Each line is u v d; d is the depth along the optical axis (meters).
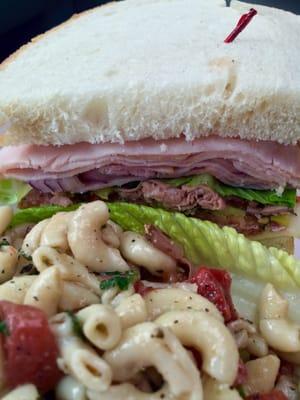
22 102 0.14
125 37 0.16
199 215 0.15
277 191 0.15
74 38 0.17
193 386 0.09
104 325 0.10
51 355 0.09
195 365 0.10
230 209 0.15
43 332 0.09
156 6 0.19
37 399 0.09
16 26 0.24
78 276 0.11
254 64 0.14
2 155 0.15
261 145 0.14
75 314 0.10
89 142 0.14
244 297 0.13
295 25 0.18
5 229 0.13
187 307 0.11
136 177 0.15
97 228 0.12
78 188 0.15
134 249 0.12
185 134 0.14
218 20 0.17
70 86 0.14
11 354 0.09
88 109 0.14
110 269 0.11
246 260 0.13
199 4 0.19
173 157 0.14
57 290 0.10
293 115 0.14
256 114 0.14
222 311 0.11
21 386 0.09
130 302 0.10
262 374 0.11
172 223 0.13
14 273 0.12
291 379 0.11
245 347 0.11
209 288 0.11
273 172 0.14
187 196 0.15
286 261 0.13
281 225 0.15
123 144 0.14
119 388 0.09
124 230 0.13
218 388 0.10
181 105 0.14
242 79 0.14
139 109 0.14
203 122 0.14
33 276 0.11
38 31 0.25
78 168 0.15
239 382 0.10
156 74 0.14
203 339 0.10
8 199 0.15
